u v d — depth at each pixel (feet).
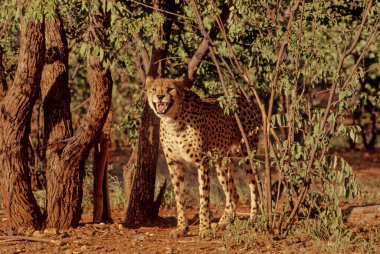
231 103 34.73
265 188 36.29
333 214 34.60
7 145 38.11
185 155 39.91
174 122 39.40
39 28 37.09
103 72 37.99
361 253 32.65
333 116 33.71
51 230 38.17
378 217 42.65
